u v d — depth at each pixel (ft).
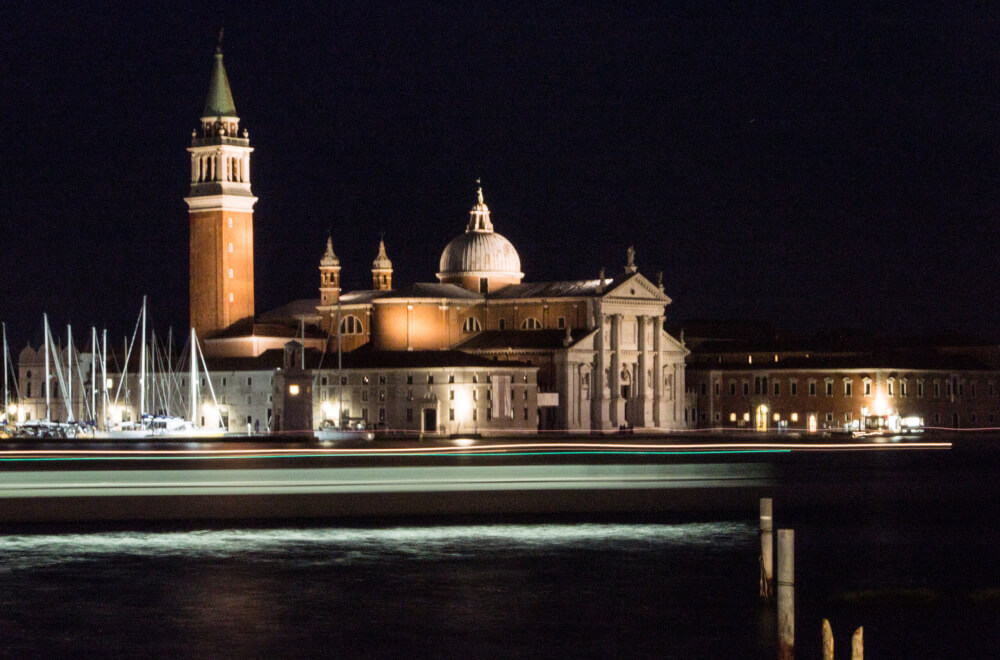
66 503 543.39
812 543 507.30
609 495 578.25
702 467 613.93
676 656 364.99
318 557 474.90
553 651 368.89
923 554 487.20
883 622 391.04
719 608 409.08
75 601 415.23
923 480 647.97
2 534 515.91
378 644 374.02
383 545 496.64
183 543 499.10
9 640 377.30
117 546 492.13
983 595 416.05
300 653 366.63
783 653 326.85
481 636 381.40
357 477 571.69
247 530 525.34
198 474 562.25
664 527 536.83
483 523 542.98
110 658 362.74
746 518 560.20
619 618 398.62
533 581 440.86
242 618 398.01
